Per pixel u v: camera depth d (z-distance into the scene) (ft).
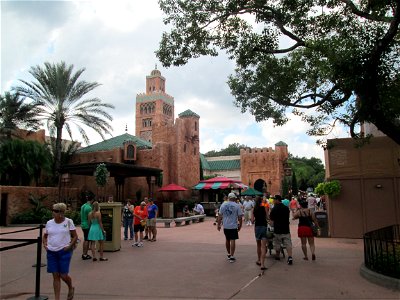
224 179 115.65
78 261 35.04
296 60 39.06
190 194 125.18
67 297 21.97
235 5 33.01
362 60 25.81
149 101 308.60
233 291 23.02
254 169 172.14
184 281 25.99
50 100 101.60
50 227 21.49
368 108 27.07
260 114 42.70
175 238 53.62
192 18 35.53
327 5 32.42
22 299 22.65
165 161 119.24
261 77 39.68
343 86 27.94
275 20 33.81
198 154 133.80
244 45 35.99
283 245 33.50
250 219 75.87
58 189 96.37
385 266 24.98
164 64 37.81
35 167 96.12
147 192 115.65
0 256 39.37
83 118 103.14
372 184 51.65
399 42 31.55
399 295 21.48
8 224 82.53
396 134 27.84
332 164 53.42
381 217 50.72
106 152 119.96
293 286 24.00
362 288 23.18
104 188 114.32
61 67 101.55
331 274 27.40
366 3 32.50
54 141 115.44
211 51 37.47
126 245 46.42
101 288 24.52
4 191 83.10
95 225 34.96
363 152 52.47
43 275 29.68
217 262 33.22
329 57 27.71
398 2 24.54
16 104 97.76
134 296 22.40
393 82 30.40
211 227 73.20
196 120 134.31
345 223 52.03
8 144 93.50
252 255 36.96
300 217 34.04
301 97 38.78
